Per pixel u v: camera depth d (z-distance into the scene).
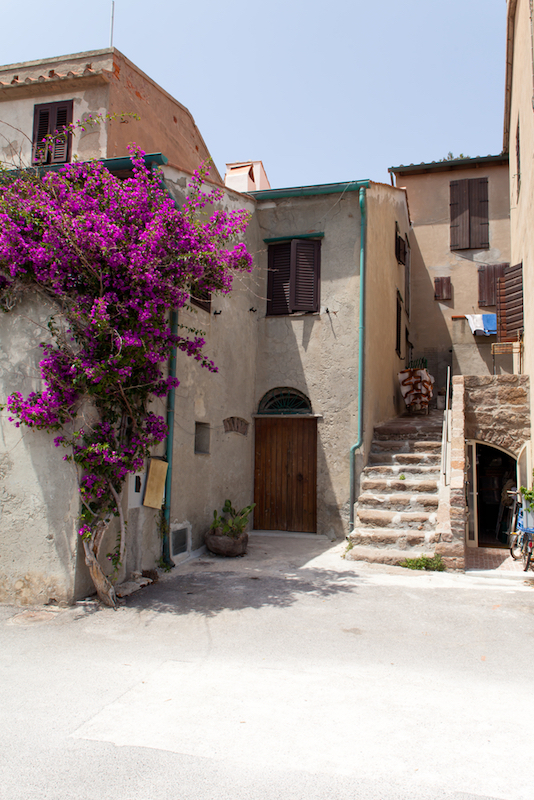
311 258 10.80
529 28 8.96
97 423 6.28
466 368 16.16
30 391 6.45
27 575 6.30
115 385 6.28
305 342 10.66
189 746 3.27
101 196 6.29
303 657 4.70
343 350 10.37
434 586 6.84
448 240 17.20
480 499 11.27
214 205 9.70
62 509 6.22
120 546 6.42
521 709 3.75
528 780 2.93
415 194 17.61
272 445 10.82
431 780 2.92
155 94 11.79
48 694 4.00
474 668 4.46
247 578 7.27
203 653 4.80
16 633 5.33
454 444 8.70
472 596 6.43
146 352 6.24
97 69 10.51
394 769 3.02
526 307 9.76
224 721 3.58
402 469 9.64
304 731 3.45
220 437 9.49
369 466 9.97
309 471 10.52
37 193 6.05
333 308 10.52
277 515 10.66
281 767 3.04
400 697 3.94
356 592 6.60
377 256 11.60
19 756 3.18
